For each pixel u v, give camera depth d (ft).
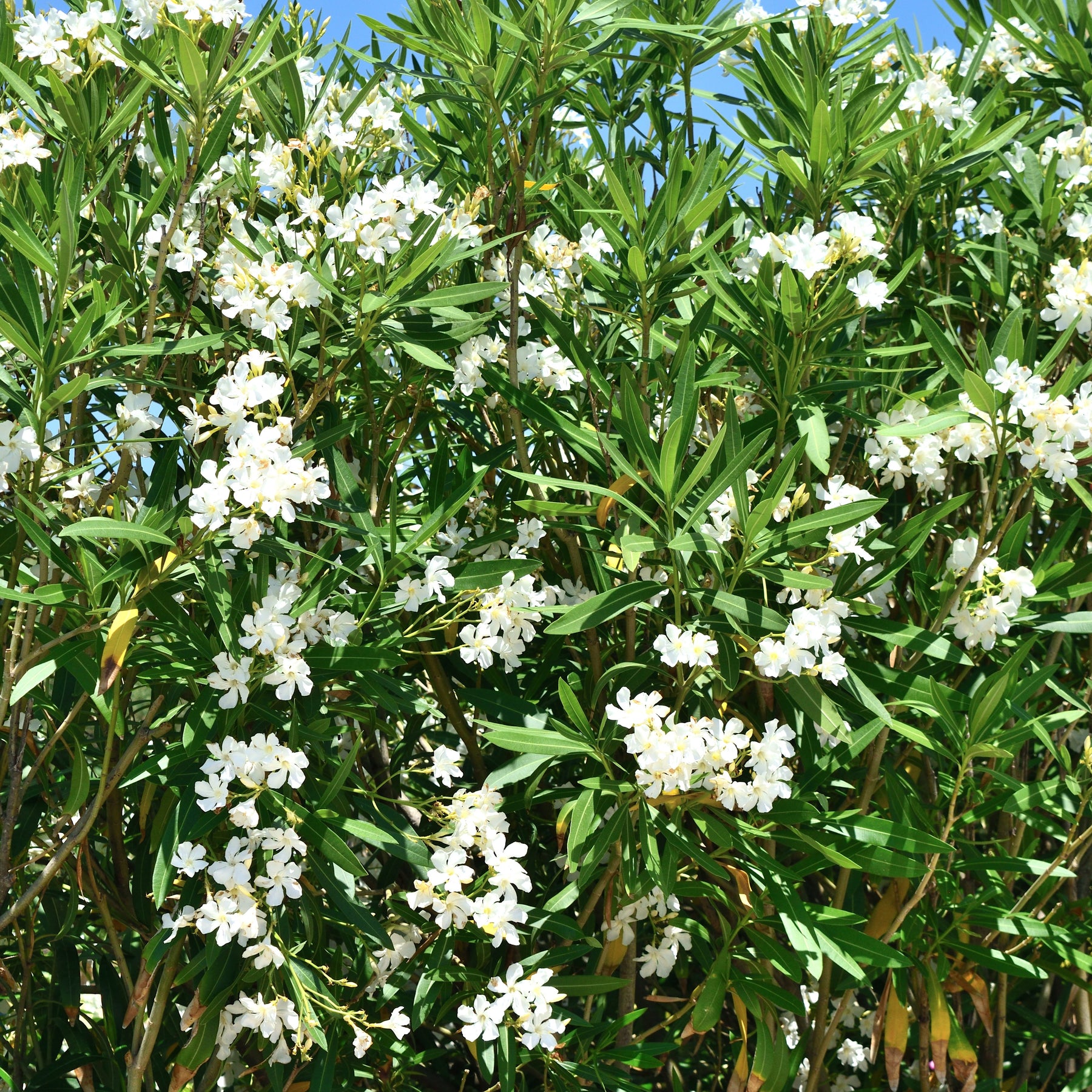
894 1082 6.61
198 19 5.87
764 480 6.73
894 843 6.17
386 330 6.14
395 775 6.22
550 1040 5.99
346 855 5.76
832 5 6.78
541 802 6.61
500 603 6.18
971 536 6.68
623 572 6.59
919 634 6.23
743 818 6.37
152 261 6.34
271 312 5.89
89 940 6.78
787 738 5.90
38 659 5.62
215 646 5.84
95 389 6.59
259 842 5.79
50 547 5.52
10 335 5.46
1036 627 6.49
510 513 7.03
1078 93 7.48
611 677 6.19
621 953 6.59
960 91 7.11
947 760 7.06
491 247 6.30
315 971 6.11
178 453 6.23
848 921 6.14
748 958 6.53
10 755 5.81
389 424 6.93
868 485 7.17
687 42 7.07
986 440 6.43
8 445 5.56
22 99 6.24
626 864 6.10
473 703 6.36
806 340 6.30
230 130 6.39
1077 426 6.08
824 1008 6.91
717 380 6.36
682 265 6.31
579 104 6.99
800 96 6.73
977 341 6.45
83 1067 6.49
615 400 6.64
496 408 7.05
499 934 5.93
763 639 5.96
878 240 7.07
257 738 5.68
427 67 7.07
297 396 6.06
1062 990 7.72
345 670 5.91
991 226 7.40
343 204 6.35
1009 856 6.92
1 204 5.56
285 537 6.14
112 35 5.84
